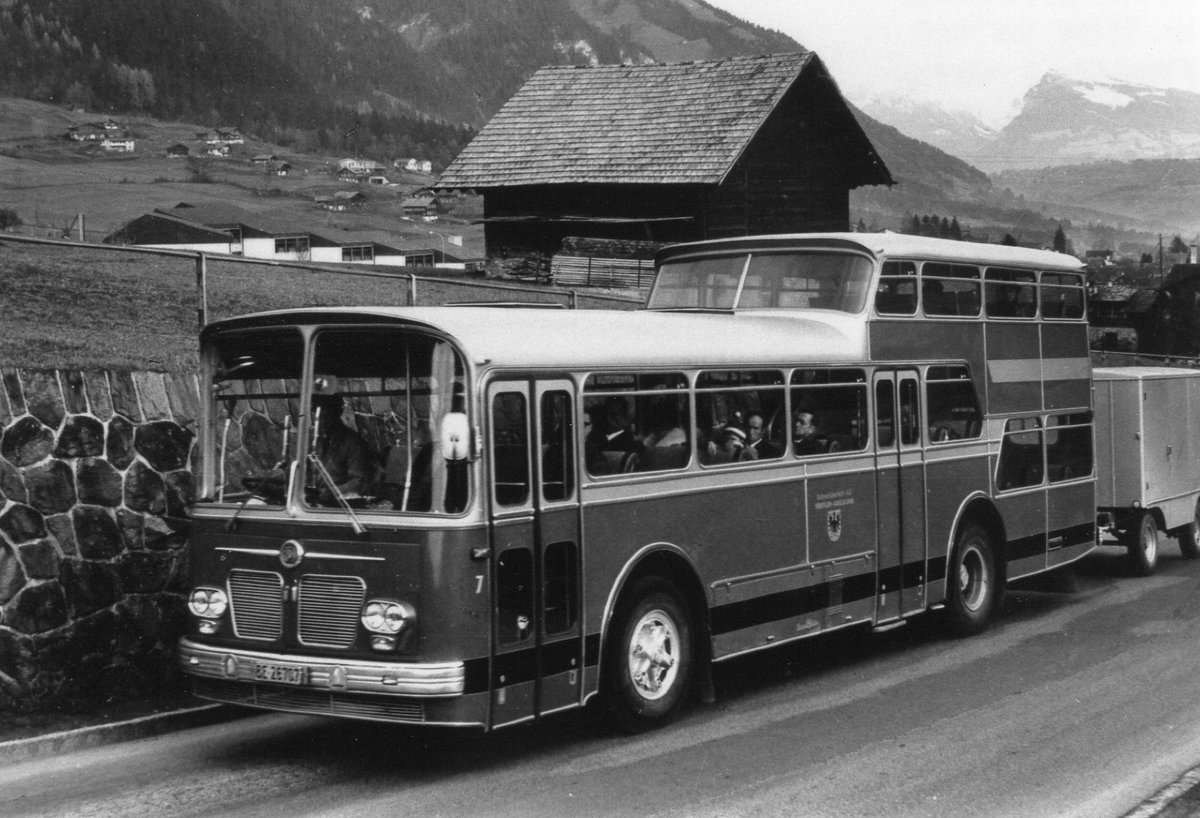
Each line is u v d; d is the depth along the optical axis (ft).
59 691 31.94
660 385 31.60
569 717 32.58
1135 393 58.03
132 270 70.69
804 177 126.52
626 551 30.22
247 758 28.66
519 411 27.66
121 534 34.32
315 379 27.78
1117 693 34.83
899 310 40.93
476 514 26.35
